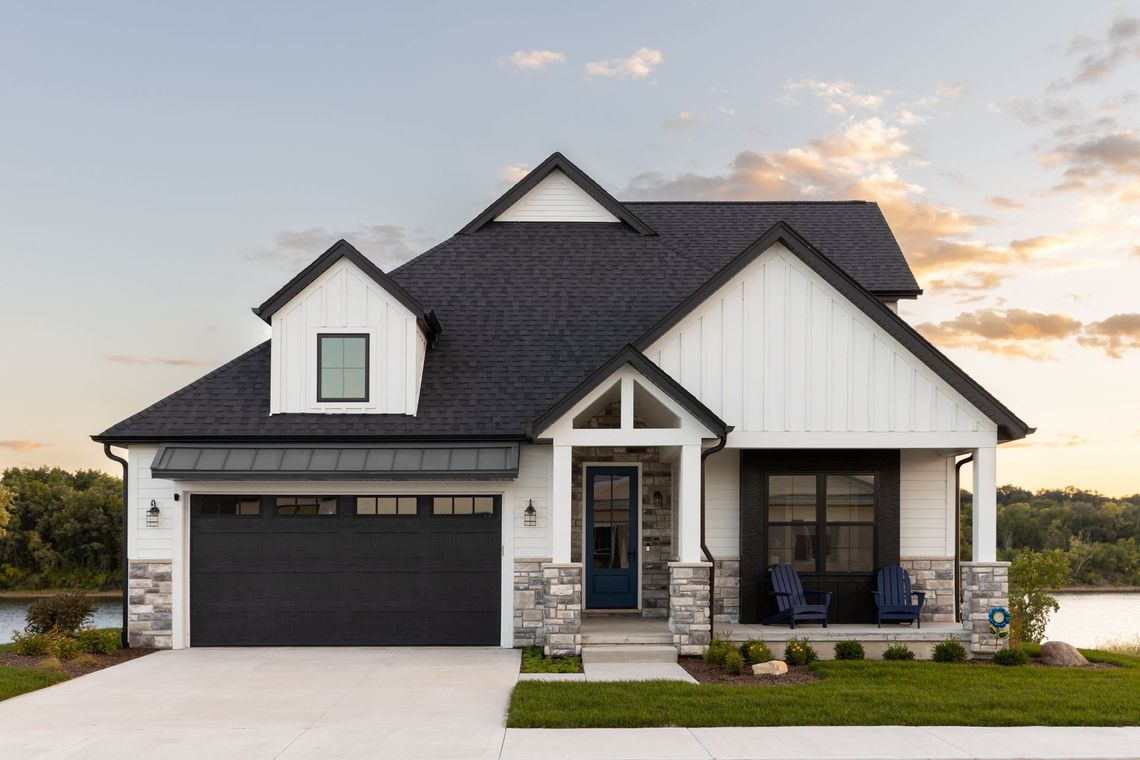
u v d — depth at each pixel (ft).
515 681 43.45
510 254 66.44
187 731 34.27
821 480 56.65
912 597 57.72
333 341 55.62
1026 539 198.18
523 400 55.88
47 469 228.22
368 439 53.93
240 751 31.65
